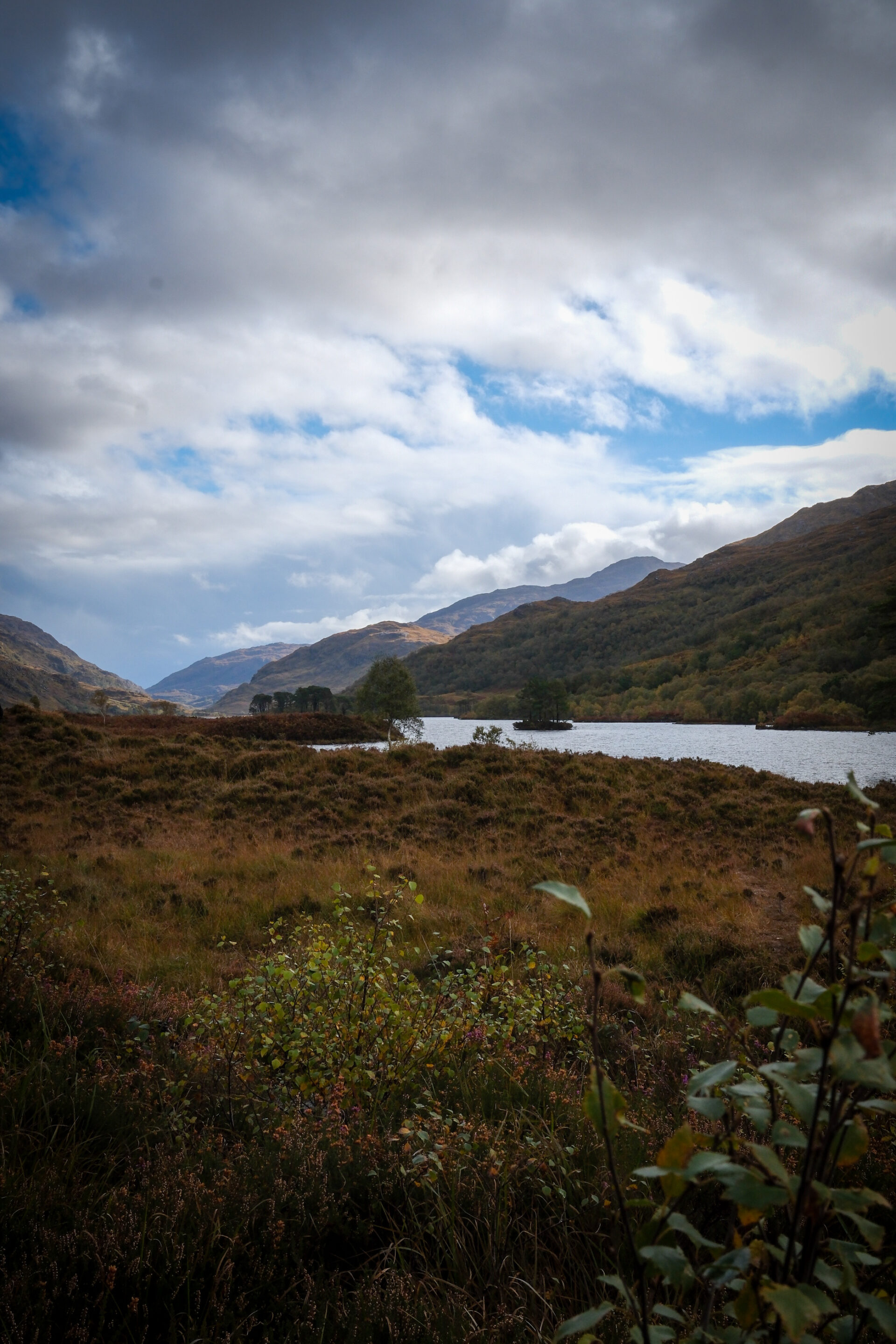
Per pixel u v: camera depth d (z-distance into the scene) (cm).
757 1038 384
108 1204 223
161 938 811
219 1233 214
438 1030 385
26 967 479
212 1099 349
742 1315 93
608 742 6725
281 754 2133
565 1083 361
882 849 84
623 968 91
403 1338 186
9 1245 204
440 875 1165
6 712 2441
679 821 1622
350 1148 276
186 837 1447
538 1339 182
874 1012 73
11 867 1045
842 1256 93
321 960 391
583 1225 229
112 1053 394
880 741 6650
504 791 1812
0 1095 287
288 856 1292
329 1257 232
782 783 1911
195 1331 181
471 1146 263
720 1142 106
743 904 1003
